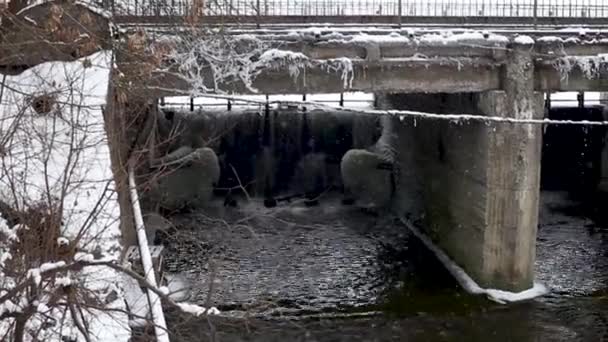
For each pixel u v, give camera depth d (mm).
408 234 29172
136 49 17219
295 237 28703
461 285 23422
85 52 16328
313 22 24156
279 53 20594
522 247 22406
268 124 34656
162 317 10047
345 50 21078
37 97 12031
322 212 32188
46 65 15266
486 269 22812
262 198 33719
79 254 9172
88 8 17078
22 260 8984
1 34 14227
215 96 14758
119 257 11570
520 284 22594
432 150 27828
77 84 15648
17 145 12016
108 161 13570
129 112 19766
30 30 14805
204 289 22328
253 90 20703
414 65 21469
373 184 33562
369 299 22406
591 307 21562
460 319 20875
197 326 17516
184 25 19859
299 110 33188
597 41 22062
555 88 21953
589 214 31266
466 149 24141
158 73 19031
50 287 9172
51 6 15477
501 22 25453
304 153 35188
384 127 34719
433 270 24938
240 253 26359
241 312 20547
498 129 21922
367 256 26531
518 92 21609
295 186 34594
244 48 20484
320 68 20984
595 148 34281
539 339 19562
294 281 23812
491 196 22359
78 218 11438
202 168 32562
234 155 34375
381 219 31312
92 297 10367
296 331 19953
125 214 15273
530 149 21938
